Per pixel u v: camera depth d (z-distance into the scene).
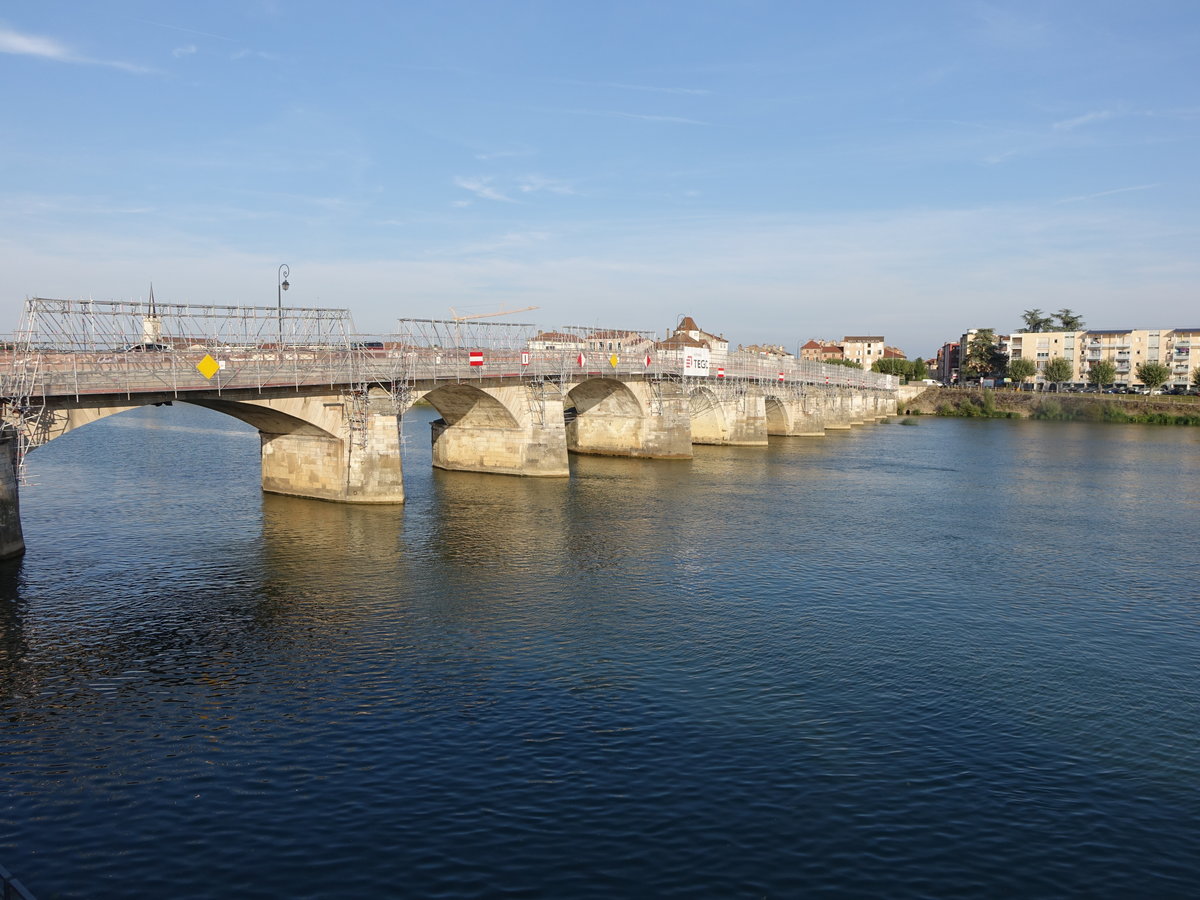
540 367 88.88
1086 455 123.38
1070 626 43.97
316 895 22.34
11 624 41.91
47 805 26.38
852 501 79.69
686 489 84.50
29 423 49.75
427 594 47.53
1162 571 55.41
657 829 25.34
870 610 45.78
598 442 115.25
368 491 70.81
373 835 24.94
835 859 24.09
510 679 35.94
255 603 45.62
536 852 24.20
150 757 29.34
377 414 70.50
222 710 32.91
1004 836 25.39
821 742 30.78
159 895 22.31
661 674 36.62
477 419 91.06
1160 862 24.36
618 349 117.94
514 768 28.69
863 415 199.12
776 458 115.31
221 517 65.50
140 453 101.50
